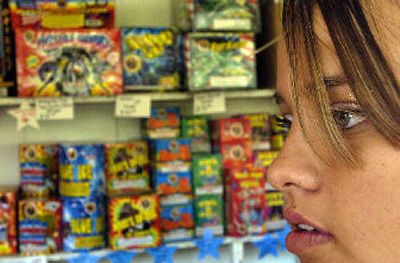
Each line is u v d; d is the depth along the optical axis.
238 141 2.64
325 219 0.47
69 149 2.41
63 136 2.83
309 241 0.49
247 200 2.59
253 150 2.68
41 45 2.34
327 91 0.46
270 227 2.64
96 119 2.86
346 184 0.45
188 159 2.57
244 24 2.50
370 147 0.44
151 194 2.48
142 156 2.51
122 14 2.85
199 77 2.46
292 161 0.49
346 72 0.44
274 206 2.66
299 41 0.49
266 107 3.06
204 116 2.69
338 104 0.45
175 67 2.51
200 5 2.46
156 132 2.58
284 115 0.56
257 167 2.65
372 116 0.43
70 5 2.33
